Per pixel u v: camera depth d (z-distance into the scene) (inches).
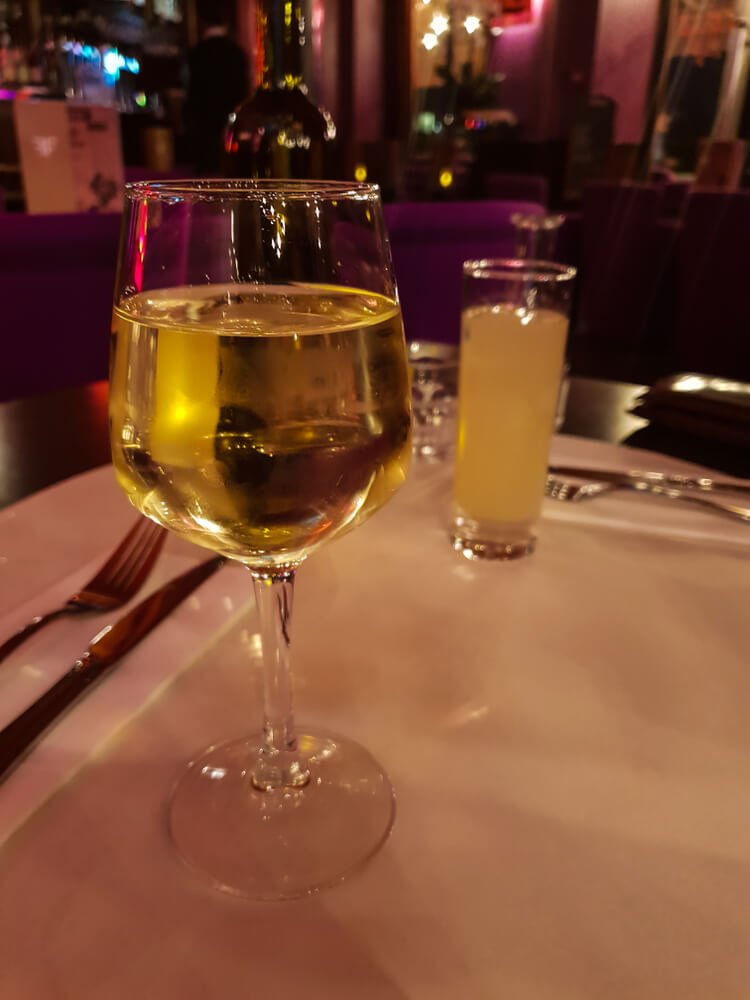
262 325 14.8
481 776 16.1
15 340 69.5
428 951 12.4
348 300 15.4
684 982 11.9
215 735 17.4
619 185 181.8
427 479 31.0
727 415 33.5
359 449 14.7
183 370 14.0
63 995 11.7
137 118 168.1
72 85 186.9
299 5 33.8
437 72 264.8
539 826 14.9
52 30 183.8
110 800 15.5
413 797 15.6
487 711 18.1
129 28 197.5
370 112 263.0
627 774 16.2
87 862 14.1
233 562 23.5
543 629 21.2
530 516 24.8
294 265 15.3
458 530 25.5
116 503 27.3
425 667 19.7
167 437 14.2
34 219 65.2
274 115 35.0
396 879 13.7
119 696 17.9
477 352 24.1
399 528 26.8
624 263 184.4
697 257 143.6
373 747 17.1
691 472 29.8
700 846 14.4
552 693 18.7
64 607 21.0
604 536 26.0
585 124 238.2
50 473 30.4
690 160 220.8
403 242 73.4
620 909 13.1
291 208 14.9
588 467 30.3
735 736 17.3
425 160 175.3
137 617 20.5
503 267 28.8
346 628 21.2
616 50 237.9
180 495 14.6
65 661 18.9
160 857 14.2
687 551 25.0
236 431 14.0
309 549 16.0
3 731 16.4
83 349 73.1
